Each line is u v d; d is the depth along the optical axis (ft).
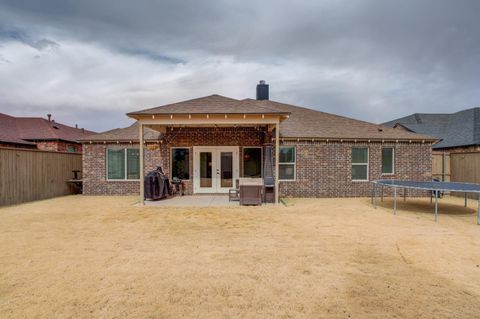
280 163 43.14
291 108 56.49
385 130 47.98
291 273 14.10
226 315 10.33
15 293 12.01
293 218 27.43
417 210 32.09
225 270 14.51
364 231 22.35
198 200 38.50
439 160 47.88
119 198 41.88
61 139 75.20
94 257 16.43
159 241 19.70
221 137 44.42
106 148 45.11
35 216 28.48
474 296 11.79
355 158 43.91
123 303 11.18
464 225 24.53
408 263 15.48
